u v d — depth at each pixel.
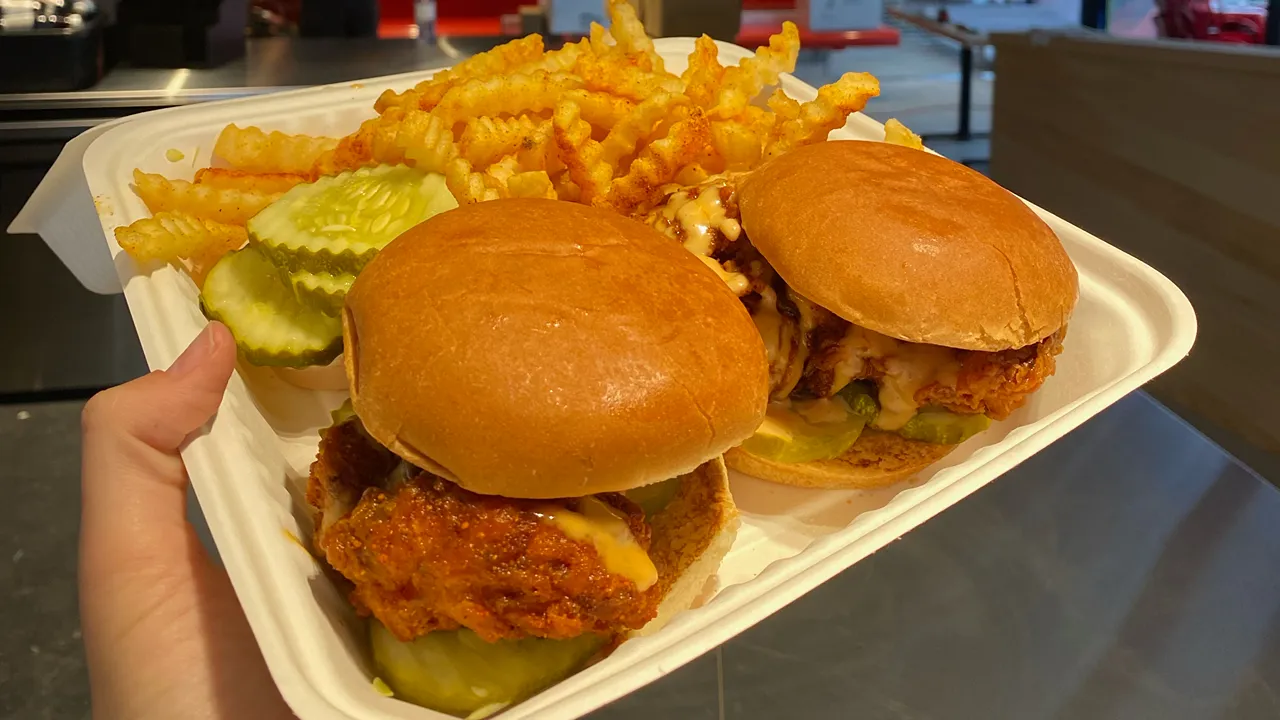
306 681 0.15
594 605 0.17
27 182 0.44
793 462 0.26
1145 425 0.34
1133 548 0.29
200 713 0.19
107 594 0.20
